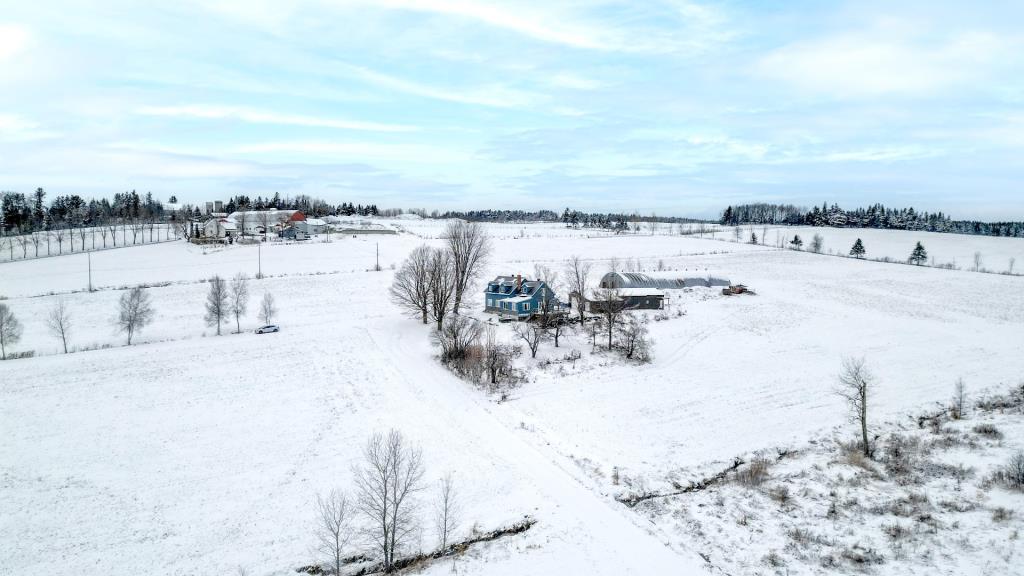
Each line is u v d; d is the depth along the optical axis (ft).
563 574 75.41
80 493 96.43
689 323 224.53
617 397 144.36
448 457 109.19
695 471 107.24
